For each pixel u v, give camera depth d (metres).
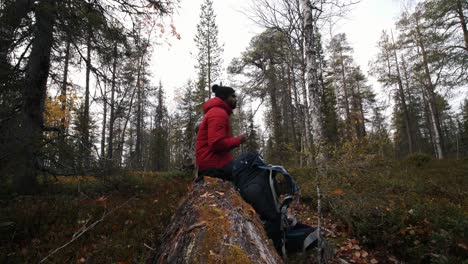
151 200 5.81
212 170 3.04
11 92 5.23
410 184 7.50
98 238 3.77
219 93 3.11
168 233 2.66
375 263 3.71
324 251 3.13
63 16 6.04
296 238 2.94
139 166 15.46
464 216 4.48
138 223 4.23
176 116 38.78
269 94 20.38
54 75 7.20
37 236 3.75
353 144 3.96
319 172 3.39
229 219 2.03
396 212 4.45
